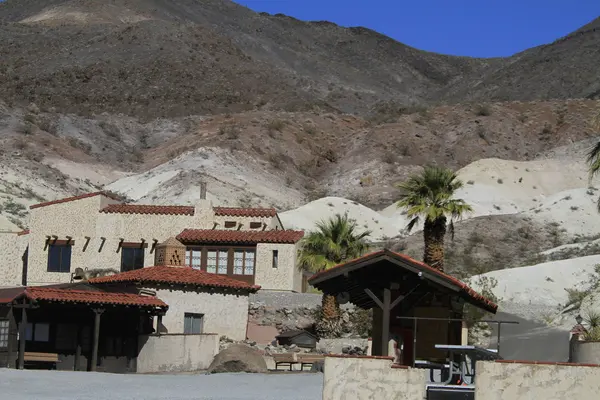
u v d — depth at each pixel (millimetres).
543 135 185875
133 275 43375
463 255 88625
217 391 28469
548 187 145000
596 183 118812
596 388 20891
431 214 44312
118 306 36906
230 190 126438
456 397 23062
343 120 196500
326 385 21969
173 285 43281
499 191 139125
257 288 45312
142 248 57656
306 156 173000
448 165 172125
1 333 36062
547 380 21000
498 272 65562
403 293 25672
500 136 182000
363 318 48500
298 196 146750
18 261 60875
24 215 93312
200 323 43969
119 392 27719
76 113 192125
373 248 86875
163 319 42781
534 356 42969
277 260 54594
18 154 138625
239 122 183375
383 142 176125
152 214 58000
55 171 129250
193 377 33156
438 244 44938
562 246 88312
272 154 166375
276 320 50250
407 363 29531
